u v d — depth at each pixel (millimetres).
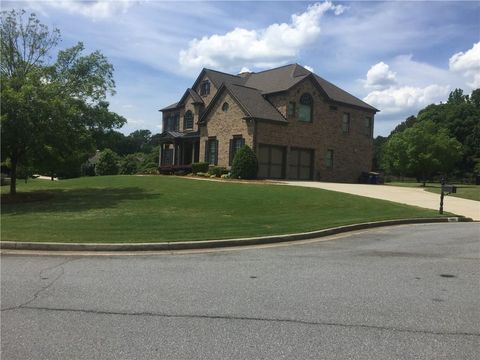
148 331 5234
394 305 6133
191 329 5285
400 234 12992
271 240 11695
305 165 36094
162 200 19703
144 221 14258
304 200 19359
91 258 9586
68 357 4547
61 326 5402
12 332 5219
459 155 42219
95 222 14078
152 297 6555
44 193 23500
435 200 22375
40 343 4895
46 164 23469
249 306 6121
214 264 8891
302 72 37562
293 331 5207
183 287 7109
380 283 7273
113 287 7125
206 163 34719
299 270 8273
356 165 39812
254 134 32125
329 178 37531
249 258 9516
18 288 7078
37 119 19453
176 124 43656
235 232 12305
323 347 4754
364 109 40312
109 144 25281
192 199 19812
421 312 5840
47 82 22047
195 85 41750
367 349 4703
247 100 33875
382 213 16703
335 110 38031
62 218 15070
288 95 34406
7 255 9930
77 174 55875
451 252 10016
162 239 11258
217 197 20188
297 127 34969
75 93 23641
